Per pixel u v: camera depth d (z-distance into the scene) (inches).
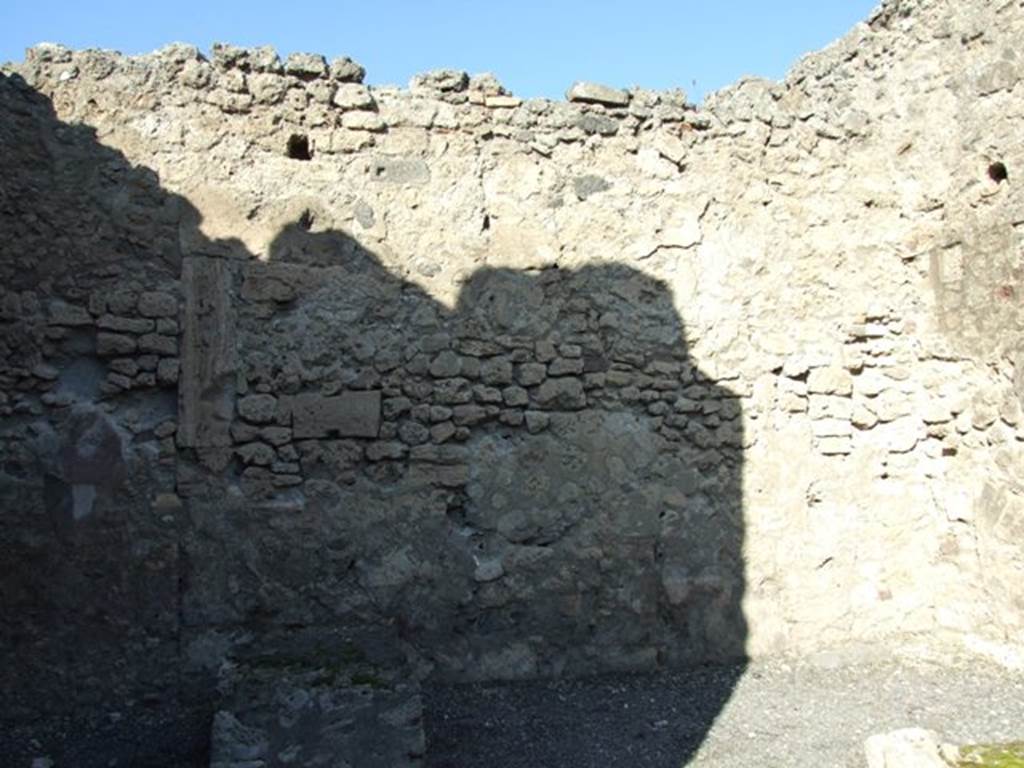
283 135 209.2
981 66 220.4
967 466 225.9
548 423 217.0
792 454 230.2
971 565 224.1
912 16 236.8
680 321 227.0
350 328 208.5
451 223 216.5
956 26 226.7
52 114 195.2
